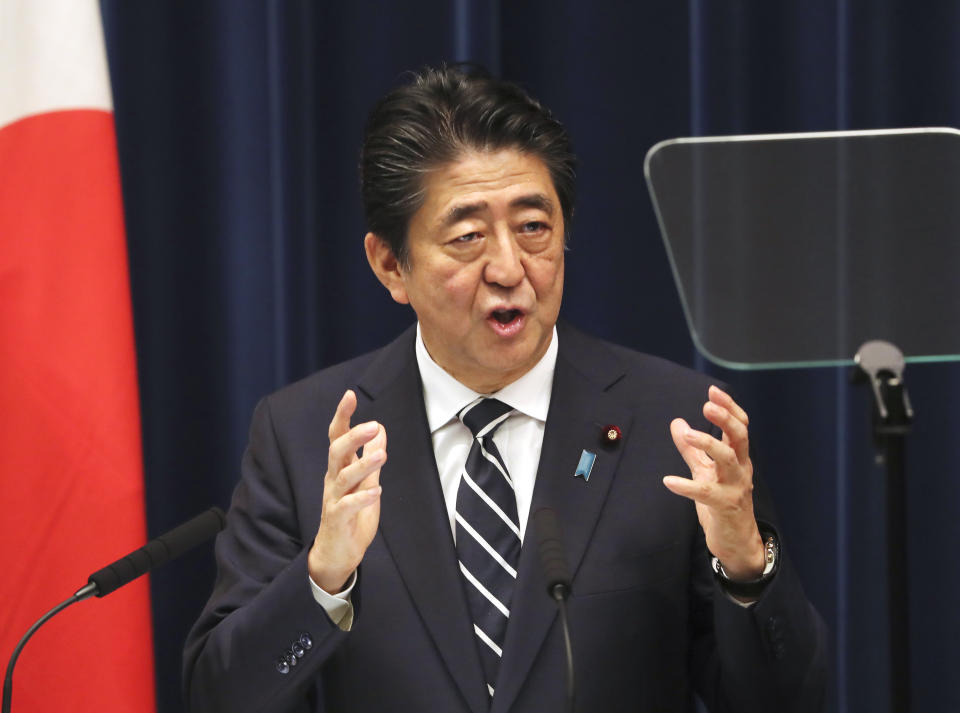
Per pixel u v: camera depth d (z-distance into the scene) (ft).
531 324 17.43
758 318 16.79
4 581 23.95
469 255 17.19
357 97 31.27
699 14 30.30
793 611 16.40
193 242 30.76
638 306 31.55
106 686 24.06
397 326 31.42
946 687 31.22
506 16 31.50
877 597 31.60
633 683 17.43
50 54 24.80
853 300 16.55
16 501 24.02
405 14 31.19
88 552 24.07
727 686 17.29
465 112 17.26
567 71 31.50
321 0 31.17
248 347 30.66
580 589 17.56
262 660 16.60
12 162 24.58
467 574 17.92
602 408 19.01
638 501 18.21
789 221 16.65
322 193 31.30
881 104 31.14
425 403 19.31
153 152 30.55
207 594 30.96
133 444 24.56
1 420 24.12
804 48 31.27
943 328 16.33
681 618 18.10
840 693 31.07
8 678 15.51
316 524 18.49
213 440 30.94
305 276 30.60
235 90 30.48
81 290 24.48
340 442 15.83
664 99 31.45
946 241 16.25
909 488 31.35
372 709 17.57
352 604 16.66
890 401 15.39
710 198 16.85
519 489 18.70
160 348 30.63
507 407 18.86
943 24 30.89
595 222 31.53
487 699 17.19
